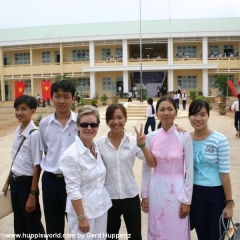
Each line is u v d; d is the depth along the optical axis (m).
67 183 2.67
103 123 16.36
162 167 3.00
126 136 3.06
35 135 3.28
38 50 36.47
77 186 2.68
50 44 34.78
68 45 34.38
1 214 3.44
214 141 2.90
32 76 35.75
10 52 37.09
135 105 22.16
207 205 2.95
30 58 35.72
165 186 2.97
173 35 31.98
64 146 3.16
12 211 3.56
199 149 2.95
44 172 3.26
